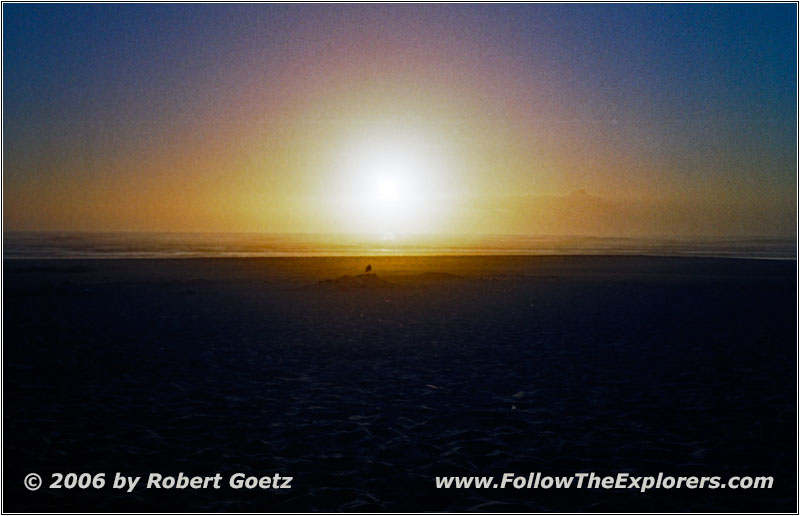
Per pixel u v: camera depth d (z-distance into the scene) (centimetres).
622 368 1188
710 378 1105
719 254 5366
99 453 768
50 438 815
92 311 1934
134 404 969
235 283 2789
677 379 1102
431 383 1093
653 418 891
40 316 1823
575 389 1047
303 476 706
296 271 3397
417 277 3012
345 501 647
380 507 634
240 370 1191
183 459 753
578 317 1822
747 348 1350
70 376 1138
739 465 727
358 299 2241
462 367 1210
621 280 2920
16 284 2597
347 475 708
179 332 1591
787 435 816
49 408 945
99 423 877
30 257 4288
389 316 1853
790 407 930
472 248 6394
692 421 875
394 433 838
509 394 1021
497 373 1161
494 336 1527
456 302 2162
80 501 647
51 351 1349
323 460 749
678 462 737
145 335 1547
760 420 874
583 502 645
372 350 1372
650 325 1672
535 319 1788
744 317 1791
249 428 859
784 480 689
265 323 1731
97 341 1466
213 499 654
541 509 631
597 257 4428
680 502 645
